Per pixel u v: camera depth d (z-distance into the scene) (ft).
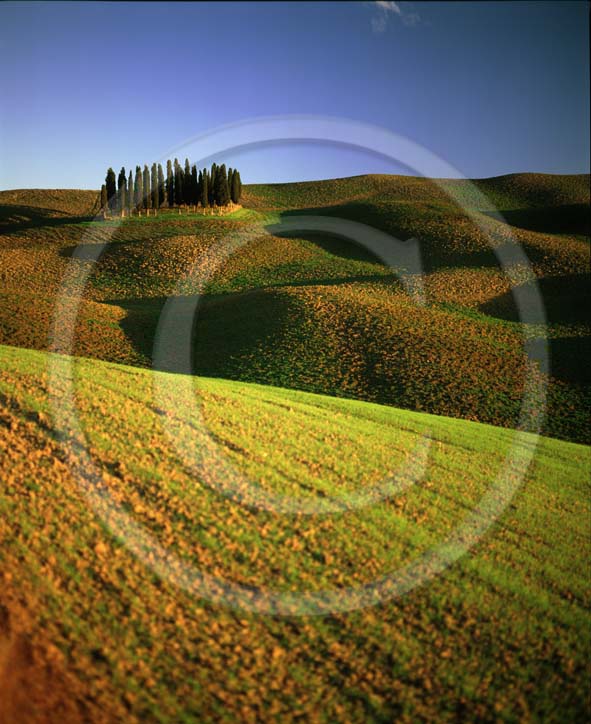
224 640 26.48
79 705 22.12
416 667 26.91
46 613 25.54
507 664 27.94
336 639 27.58
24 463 34.45
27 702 21.31
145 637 25.82
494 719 25.12
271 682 25.11
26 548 28.66
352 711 24.53
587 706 26.45
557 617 31.45
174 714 22.91
